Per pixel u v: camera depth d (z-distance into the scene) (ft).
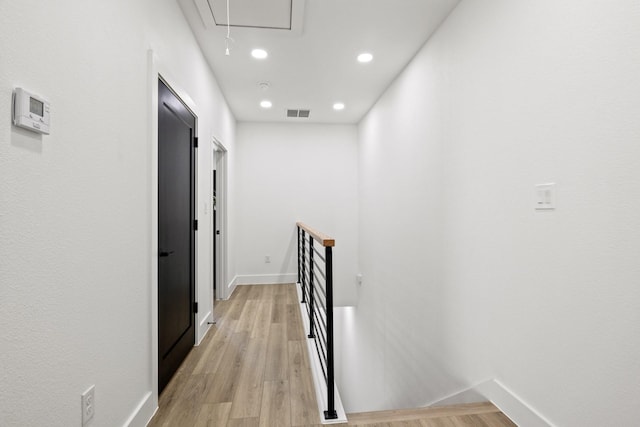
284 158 17.03
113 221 4.42
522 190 5.31
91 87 3.90
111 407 4.37
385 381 12.55
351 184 17.38
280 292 14.96
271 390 6.49
